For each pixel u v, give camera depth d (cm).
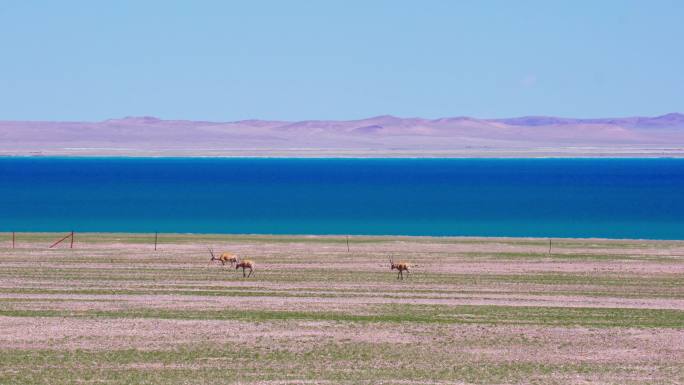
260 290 5650
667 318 4800
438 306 5131
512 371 3725
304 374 3647
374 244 8306
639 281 6166
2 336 4250
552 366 3809
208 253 7500
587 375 3675
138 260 7012
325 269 6631
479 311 4978
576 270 6669
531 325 4597
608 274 6475
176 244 8175
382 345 4153
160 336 4288
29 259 7000
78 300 5200
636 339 4297
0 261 6862
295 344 4159
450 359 3912
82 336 4266
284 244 8256
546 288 5844
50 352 3972
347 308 5044
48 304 5056
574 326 4569
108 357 3897
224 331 4400
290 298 5356
